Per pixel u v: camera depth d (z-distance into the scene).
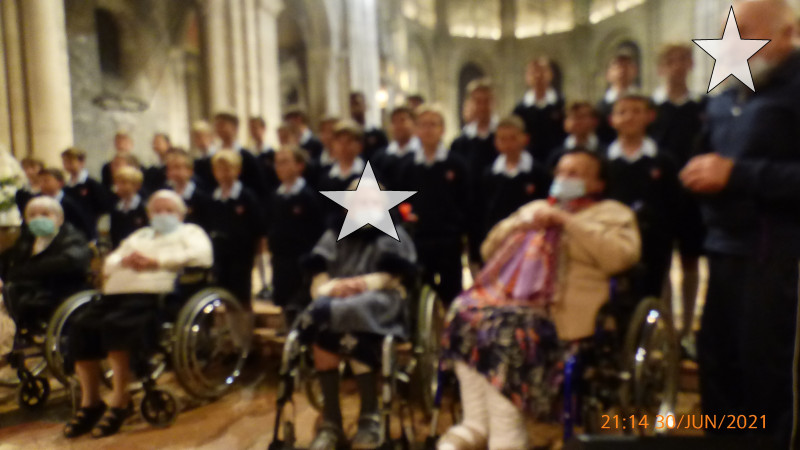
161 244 3.38
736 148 1.87
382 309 2.66
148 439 3.02
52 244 3.67
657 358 2.46
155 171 5.61
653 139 3.62
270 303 5.12
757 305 1.82
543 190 3.44
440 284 3.55
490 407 2.25
